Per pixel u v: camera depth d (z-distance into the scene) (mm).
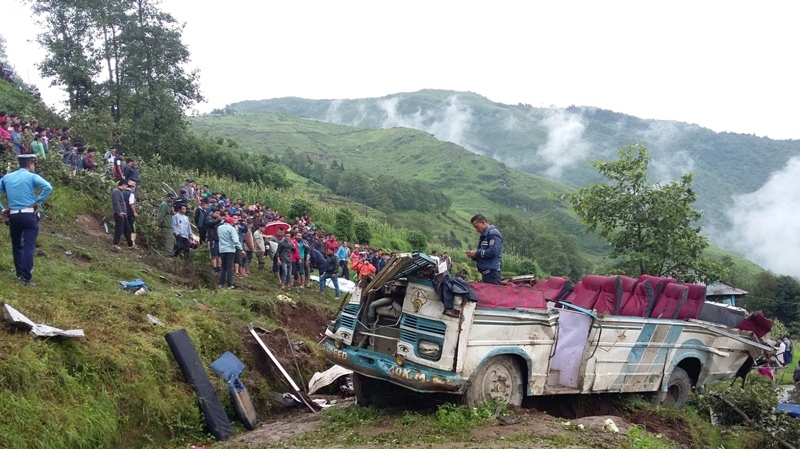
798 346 36281
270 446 6852
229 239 14891
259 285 16953
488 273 8781
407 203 110000
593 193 15781
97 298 8922
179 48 38438
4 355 6191
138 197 18328
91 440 6266
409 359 7309
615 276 9664
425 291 7430
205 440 7586
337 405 9555
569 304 8781
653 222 15102
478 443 6367
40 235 12648
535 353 8008
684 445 8570
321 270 20109
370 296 8133
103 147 31766
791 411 10312
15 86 37031
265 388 9531
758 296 54188
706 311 11023
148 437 7000
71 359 6855
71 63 36219
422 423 7109
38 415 5906
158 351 7977
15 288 8367
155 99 37094
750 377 13125
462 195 185125
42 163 16141
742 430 9969
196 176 38250
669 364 9750
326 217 42531
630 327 9086
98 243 14352
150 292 10492
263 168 50219
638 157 15414
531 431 6824
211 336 9539
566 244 73625
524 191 193375
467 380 7230
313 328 14586
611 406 9312
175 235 15961
